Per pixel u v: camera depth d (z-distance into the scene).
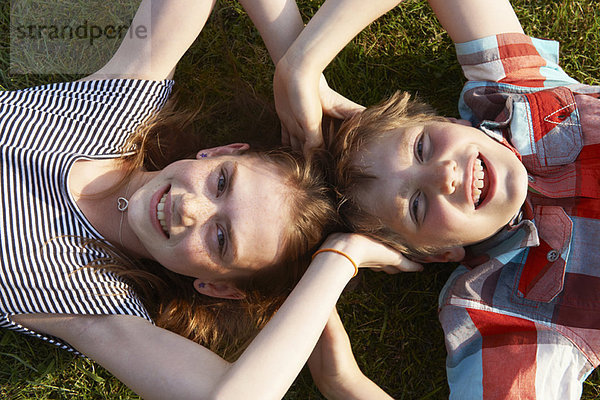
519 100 0.89
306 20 0.97
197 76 0.96
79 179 0.83
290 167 0.82
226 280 0.84
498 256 0.88
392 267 0.88
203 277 0.83
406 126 0.83
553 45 0.93
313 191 0.82
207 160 0.81
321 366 0.87
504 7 0.90
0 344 0.88
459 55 0.91
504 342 0.86
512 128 0.88
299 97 0.80
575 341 0.85
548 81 0.92
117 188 0.85
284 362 0.74
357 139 0.83
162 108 0.89
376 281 0.95
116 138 0.85
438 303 0.93
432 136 0.82
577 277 0.86
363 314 0.95
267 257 0.80
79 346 0.80
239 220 0.78
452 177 0.79
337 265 0.80
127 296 0.82
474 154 0.81
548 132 0.88
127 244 0.85
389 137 0.82
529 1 0.98
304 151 0.84
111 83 0.85
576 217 0.87
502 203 0.82
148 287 0.88
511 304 0.87
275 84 0.82
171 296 0.90
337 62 0.97
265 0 0.83
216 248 0.79
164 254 0.80
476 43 0.90
